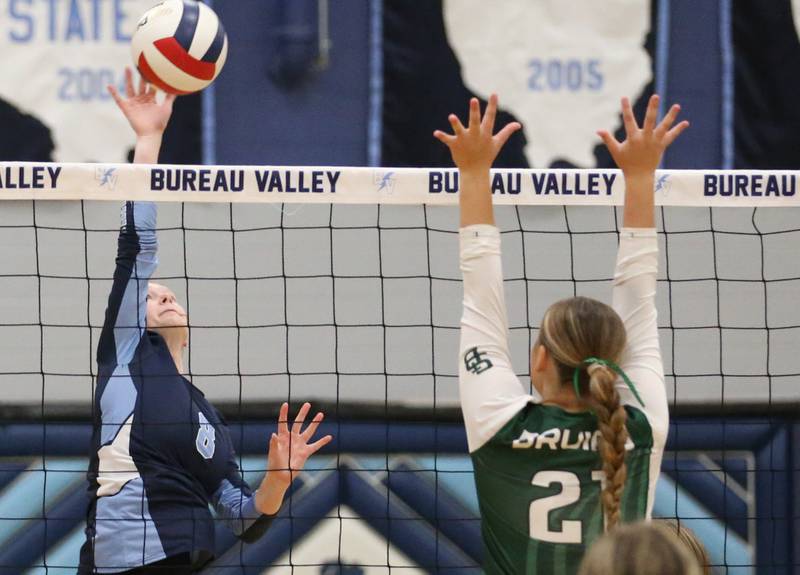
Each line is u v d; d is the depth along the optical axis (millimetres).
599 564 3242
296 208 11789
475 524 10953
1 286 11430
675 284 11758
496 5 11977
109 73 11609
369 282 11750
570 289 11750
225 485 7090
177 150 11664
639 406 4938
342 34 11883
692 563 3229
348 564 10844
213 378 11305
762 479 11180
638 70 12039
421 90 11938
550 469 4801
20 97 11484
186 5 7785
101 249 11625
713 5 12086
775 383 11477
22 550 10656
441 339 11625
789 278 11242
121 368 6938
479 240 5172
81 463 10930
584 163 11984
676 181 6953
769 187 6969
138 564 6586
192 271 11578
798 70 12062
